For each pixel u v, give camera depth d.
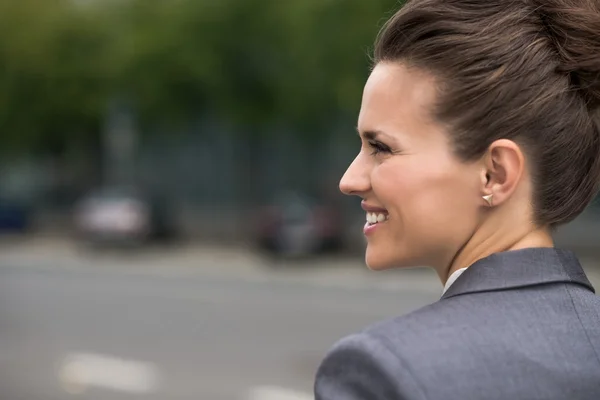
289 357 8.84
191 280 16.88
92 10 26.27
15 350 9.56
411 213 1.06
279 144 24.88
